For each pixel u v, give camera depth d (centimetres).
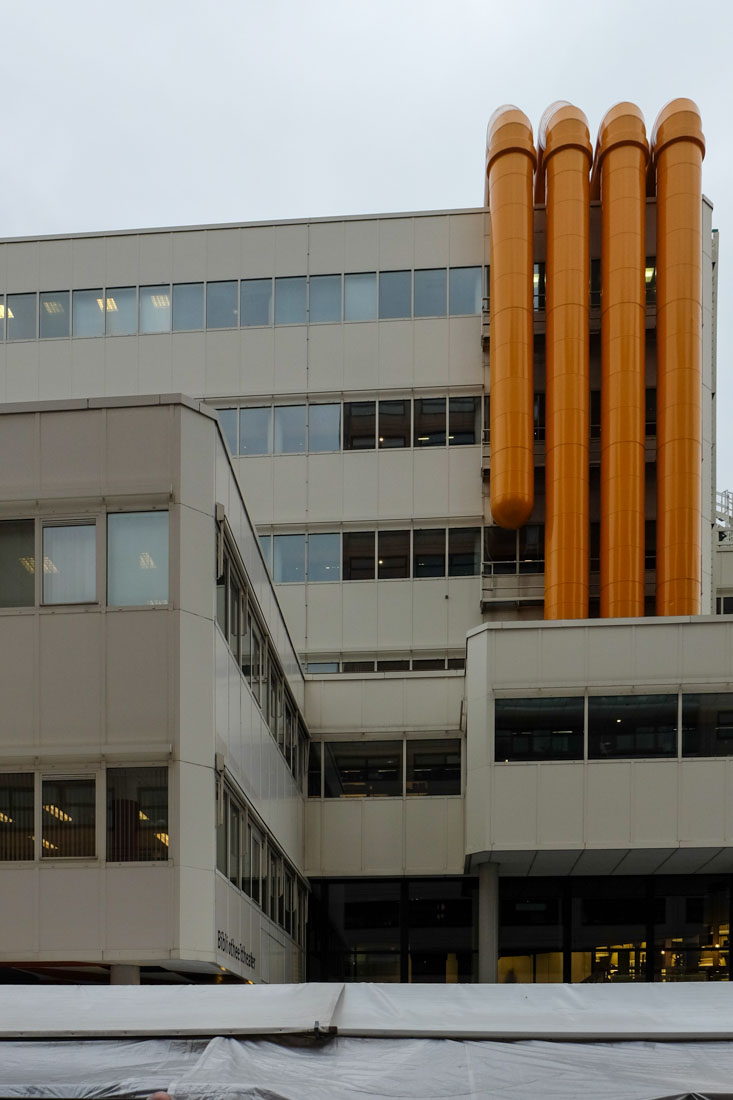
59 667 1483
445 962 2839
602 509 3316
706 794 2377
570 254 3366
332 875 2862
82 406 1551
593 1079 755
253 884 1916
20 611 1498
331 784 2923
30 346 3628
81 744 1460
